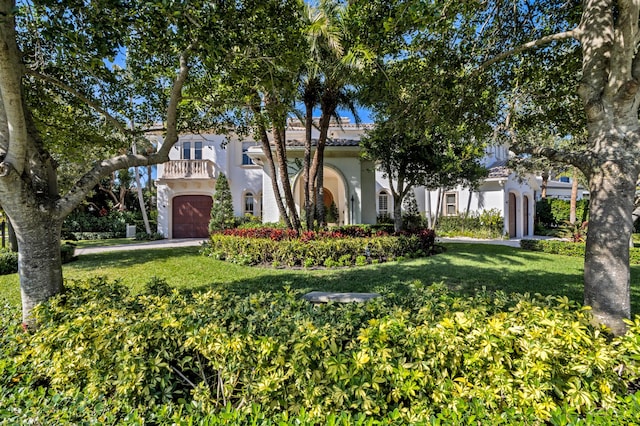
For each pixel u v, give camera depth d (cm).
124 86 628
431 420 202
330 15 770
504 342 231
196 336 255
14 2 346
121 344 267
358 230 1240
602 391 217
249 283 738
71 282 460
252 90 621
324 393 223
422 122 577
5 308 449
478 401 211
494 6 483
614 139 316
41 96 555
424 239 1200
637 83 299
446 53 512
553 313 270
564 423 195
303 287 698
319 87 1138
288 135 2058
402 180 1305
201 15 349
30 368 298
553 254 1176
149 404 248
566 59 512
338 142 1539
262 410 233
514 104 561
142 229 2273
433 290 360
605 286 315
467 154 1175
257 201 2116
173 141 468
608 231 316
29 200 367
